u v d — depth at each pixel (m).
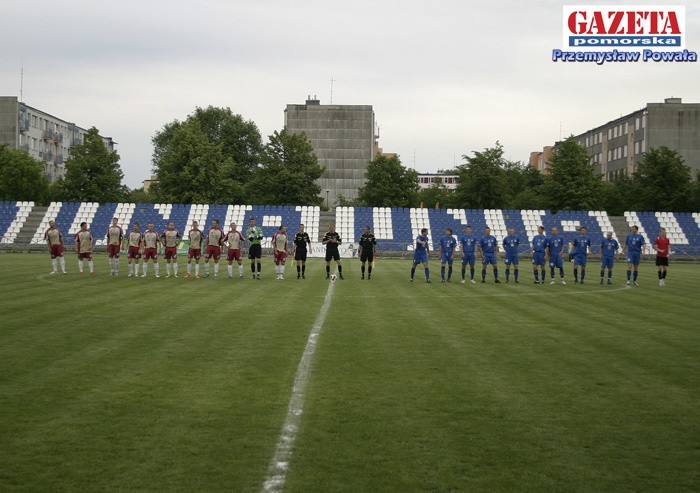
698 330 15.00
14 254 49.31
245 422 7.62
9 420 7.62
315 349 12.07
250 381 9.55
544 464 6.46
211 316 16.27
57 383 9.31
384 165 72.56
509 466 6.40
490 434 7.34
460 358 11.45
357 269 37.38
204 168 65.75
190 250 28.78
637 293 24.45
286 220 59.97
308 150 70.56
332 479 6.04
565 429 7.54
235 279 28.30
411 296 22.11
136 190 105.31
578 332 14.59
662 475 6.22
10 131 90.62
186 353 11.54
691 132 87.31
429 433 7.33
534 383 9.70
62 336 13.11
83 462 6.36
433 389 9.24
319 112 133.75
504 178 66.62
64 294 20.83
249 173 97.69
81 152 66.06
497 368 10.69
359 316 16.73
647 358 11.66
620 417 8.03
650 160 67.31
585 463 6.50
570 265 46.59
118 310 17.16
